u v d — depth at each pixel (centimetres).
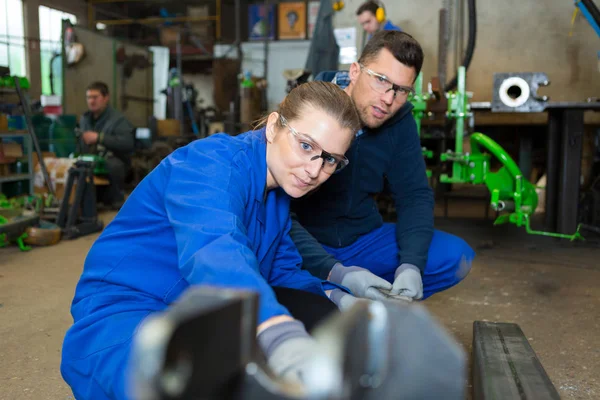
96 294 105
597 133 489
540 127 505
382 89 156
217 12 992
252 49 963
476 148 333
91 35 664
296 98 99
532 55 475
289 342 57
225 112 812
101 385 92
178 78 784
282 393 42
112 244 105
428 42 501
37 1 875
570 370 165
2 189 453
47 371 164
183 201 87
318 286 125
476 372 125
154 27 1004
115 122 493
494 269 294
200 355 37
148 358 33
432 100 329
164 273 103
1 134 390
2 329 199
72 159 463
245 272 71
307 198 185
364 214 189
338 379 37
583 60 463
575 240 366
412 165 184
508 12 475
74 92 642
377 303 46
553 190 384
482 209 504
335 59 529
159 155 651
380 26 411
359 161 176
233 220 83
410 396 45
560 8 462
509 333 146
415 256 166
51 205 409
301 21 954
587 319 213
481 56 487
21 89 425
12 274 278
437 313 221
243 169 97
